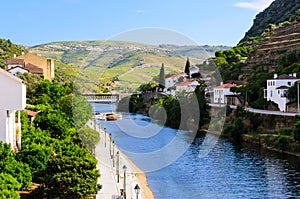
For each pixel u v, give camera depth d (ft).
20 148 125.90
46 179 98.22
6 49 540.93
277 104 325.01
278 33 541.75
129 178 131.54
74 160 101.76
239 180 168.66
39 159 108.88
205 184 156.25
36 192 96.73
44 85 281.33
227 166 191.93
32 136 134.41
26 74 320.29
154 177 150.30
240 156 223.92
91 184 99.66
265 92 343.05
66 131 158.51
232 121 313.12
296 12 632.38
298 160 215.51
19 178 98.22
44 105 225.15
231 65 460.14
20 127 132.46
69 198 97.76
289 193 151.64
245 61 490.08
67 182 96.99
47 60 416.26
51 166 102.17
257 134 279.49
